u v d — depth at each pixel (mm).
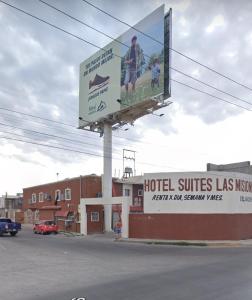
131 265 20156
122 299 11305
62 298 11758
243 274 15969
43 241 39656
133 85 49625
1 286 14094
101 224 55000
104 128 55750
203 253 27312
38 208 71500
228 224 41438
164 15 46125
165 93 45406
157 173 43938
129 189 59875
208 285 13320
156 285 13484
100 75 56062
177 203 42844
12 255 26000
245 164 58000
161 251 29516
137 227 44344
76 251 29172
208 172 42188
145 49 48281
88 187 56656
